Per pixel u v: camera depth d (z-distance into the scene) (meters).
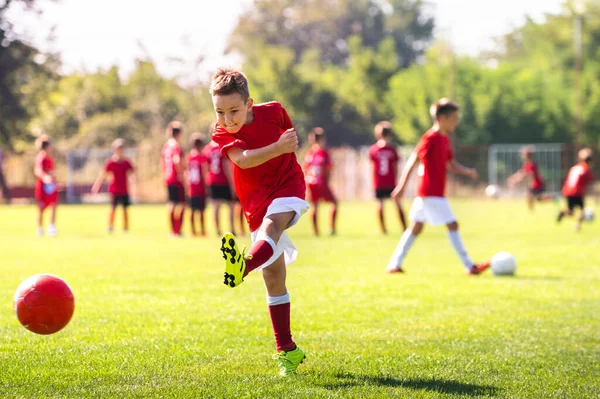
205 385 6.18
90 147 69.81
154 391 5.99
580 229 26.72
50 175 24.45
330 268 14.99
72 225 29.89
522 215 36.41
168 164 23.81
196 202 23.95
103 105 75.50
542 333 8.54
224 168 23.50
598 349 7.73
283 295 6.78
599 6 81.69
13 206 49.00
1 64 60.41
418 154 14.05
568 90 69.88
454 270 14.72
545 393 6.07
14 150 63.25
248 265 6.11
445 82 70.50
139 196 58.41
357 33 112.25
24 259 16.47
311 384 6.27
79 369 6.70
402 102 72.56
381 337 8.29
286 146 6.42
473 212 39.28
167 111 72.81
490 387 6.23
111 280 12.96
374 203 52.34
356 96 79.00
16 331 8.44
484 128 68.69
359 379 6.45
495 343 8.00
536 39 86.06
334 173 58.78
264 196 6.80
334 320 9.30
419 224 14.12
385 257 17.20
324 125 78.19
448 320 9.32
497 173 58.09
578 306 10.38
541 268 14.92
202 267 14.96
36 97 64.81
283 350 6.68
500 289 12.01
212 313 9.73
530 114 68.38
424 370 6.79
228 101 6.37
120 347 7.64
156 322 9.06
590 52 78.50
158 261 16.11
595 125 67.88
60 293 6.55
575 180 26.70
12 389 6.05
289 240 6.80
